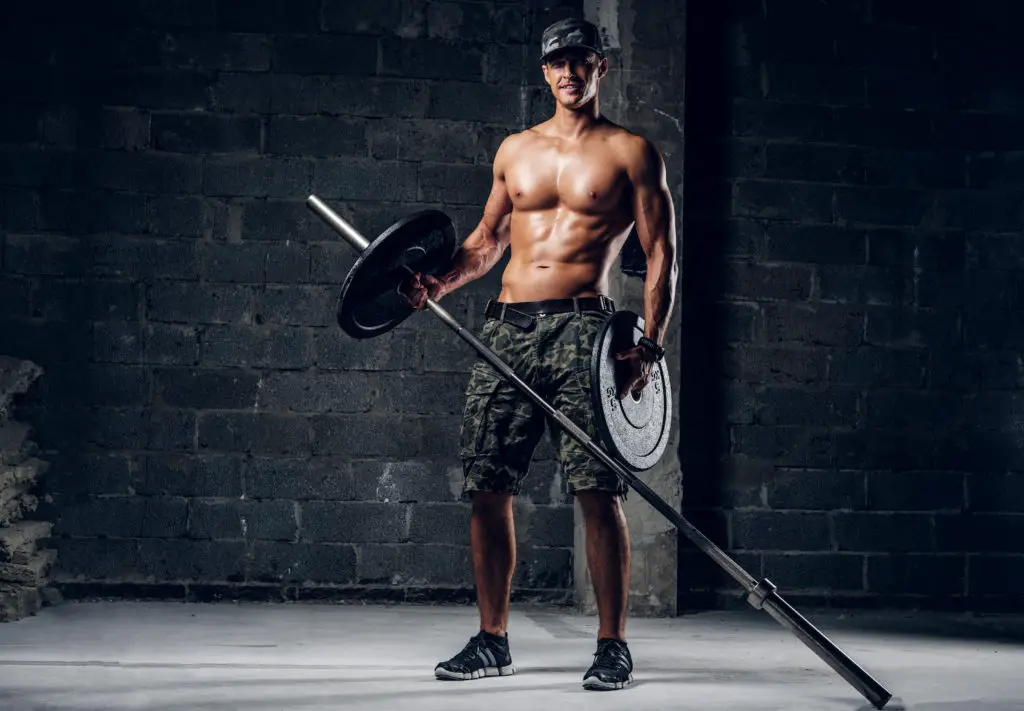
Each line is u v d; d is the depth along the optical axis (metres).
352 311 3.32
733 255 5.64
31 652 3.70
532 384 3.29
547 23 5.54
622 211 3.34
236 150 5.41
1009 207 5.80
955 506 5.69
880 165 5.74
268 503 5.33
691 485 5.56
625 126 5.34
